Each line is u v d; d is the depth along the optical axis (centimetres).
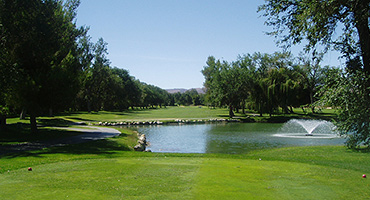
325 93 1189
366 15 894
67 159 1095
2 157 1154
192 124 4675
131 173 800
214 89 6138
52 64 2069
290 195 587
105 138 2080
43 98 1911
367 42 952
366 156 1292
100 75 6662
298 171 846
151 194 589
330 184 683
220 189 629
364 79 1012
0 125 2208
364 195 589
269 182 699
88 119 5050
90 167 898
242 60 5844
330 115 5241
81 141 1862
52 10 2048
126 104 10538
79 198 562
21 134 2084
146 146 2230
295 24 1032
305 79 5266
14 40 1889
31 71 1942
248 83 5503
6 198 563
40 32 1925
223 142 2362
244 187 649
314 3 904
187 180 714
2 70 1764
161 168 879
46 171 836
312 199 561
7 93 1834
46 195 583
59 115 5556
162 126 4309
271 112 5050
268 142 2277
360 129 1146
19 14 1848
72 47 2350
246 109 8725
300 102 6031
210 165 940
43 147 1541
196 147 2138
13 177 754
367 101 1050
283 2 1080
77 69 2358
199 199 556
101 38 6512
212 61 7900
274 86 4994
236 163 991
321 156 1340
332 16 964
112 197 568
